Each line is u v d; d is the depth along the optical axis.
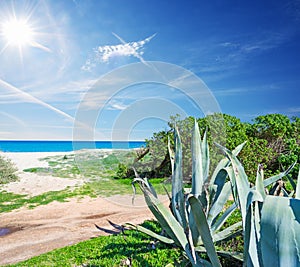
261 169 2.44
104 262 3.85
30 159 19.55
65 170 14.74
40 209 7.96
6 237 5.90
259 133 12.09
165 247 4.20
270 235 1.45
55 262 4.09
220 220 3.38
